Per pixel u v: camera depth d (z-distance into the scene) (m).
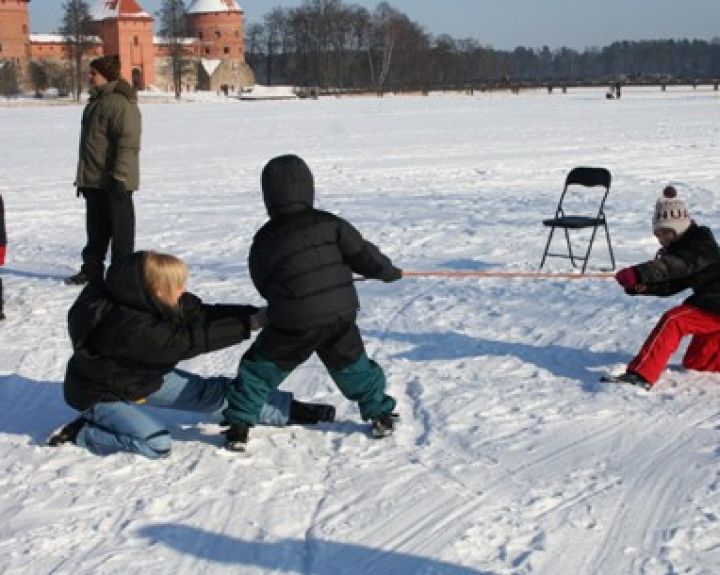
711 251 5.99
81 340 5.08
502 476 4.86
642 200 15.73
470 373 6.52
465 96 90.81
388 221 13.87
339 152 25.88
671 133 31.64
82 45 104.81
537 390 6.13
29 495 4.74
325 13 135.75
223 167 22.30
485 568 3.95
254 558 4.09
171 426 5.67
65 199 17.16
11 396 6.33
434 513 4.46
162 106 71.44
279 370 5.18
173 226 13.75
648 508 4.46
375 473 4.93
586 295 8.71
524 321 7.86
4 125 42.06
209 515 4.49
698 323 6.05
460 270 10.10
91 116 9.45
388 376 6.50
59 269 10.80
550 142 28.61
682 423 5.50
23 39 107.75
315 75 135.12
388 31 137.50
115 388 5.12
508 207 15.11
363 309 8.46
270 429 5.59
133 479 4.91
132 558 4.09
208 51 122.00
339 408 5.93
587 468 4.93
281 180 5.08
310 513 4.50
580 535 4.21
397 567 3.98
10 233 13.61
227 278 10.02
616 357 6.80
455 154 24.98
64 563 4.06
